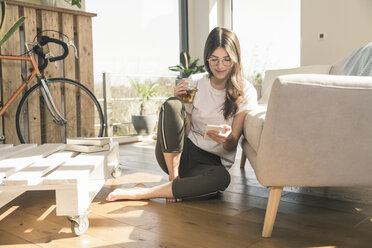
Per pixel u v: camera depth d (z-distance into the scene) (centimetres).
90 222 145
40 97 293
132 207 163
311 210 158
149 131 424
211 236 129
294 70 300
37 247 121
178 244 122
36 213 158
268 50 448
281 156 122
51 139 299
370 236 129
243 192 188
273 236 129
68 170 141
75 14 308
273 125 120
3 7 239
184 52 450
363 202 170
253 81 464
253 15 461
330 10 377
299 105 118
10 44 274
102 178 171
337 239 126
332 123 119
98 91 389
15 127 282
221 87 176
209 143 177
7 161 154
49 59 268
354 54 193
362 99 116
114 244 123
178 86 167
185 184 164
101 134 304
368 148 120
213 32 165
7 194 157
